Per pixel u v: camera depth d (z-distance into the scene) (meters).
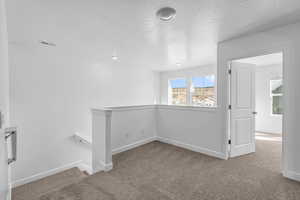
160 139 4.04
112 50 3.27
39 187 2.85
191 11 1.71
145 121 3.86
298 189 1.82
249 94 2.99
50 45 2.93
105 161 2.40
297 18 1.87
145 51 3.32
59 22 1.96
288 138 2.06
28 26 2.05
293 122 2.01
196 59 4.11
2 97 1.10
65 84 3.57
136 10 1.69
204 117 3.07
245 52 2.43
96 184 2.00
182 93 5.88
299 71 1.95
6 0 1.45
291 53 2.00
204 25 2.06
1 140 0.88
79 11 1.70
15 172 2.86
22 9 1.62
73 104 3.72
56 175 3.32
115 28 2.16
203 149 3.10
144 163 2.65
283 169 2.12
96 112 2.67
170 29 2.21
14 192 2.68
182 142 3.52
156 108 4.16
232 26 2.11
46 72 3.25
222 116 2.78
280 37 2.09
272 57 4.06
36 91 3.11
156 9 1.68
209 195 1.75
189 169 2.40
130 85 5.18
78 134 3.73
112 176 2.21
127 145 3.40
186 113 3.42
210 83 5.06
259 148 3.38
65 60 3.57
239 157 2.84
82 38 2.54
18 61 2.88
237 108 2.85
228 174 2.22
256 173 2.24
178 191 1.83
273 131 4.97
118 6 1.61
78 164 3.76
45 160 3.25
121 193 1.80
